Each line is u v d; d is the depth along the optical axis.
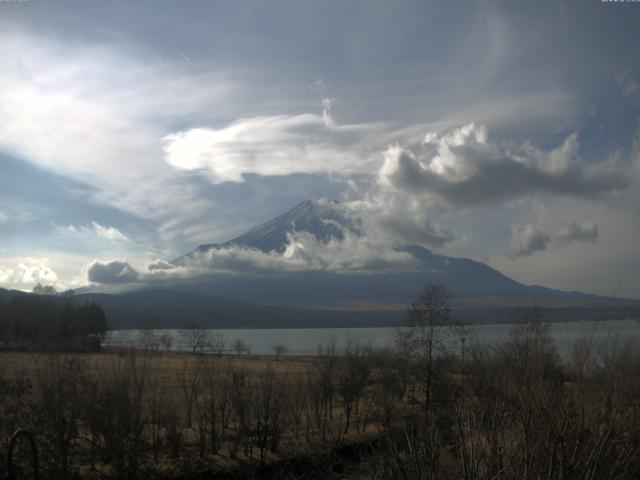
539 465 10.09
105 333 77.69
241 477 29.61
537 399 10.60
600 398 10.98
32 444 11.07
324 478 24.31
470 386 16.72
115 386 27.80
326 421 35.69
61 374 26.61
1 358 27.83
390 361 45.50
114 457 27.09
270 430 33.12
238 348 92.69
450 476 11.07
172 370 40.38
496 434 10.35
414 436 11.87
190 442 33.06
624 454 10.53
